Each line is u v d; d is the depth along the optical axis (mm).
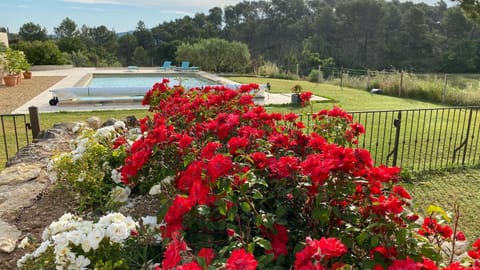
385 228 1381
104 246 1648
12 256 1963
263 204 1783
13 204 2514
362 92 12688
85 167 2584
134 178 2314
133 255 1724
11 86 12195
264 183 1584
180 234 1428
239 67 21016
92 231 1629
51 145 3889
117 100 9609
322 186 1499
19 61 13406
